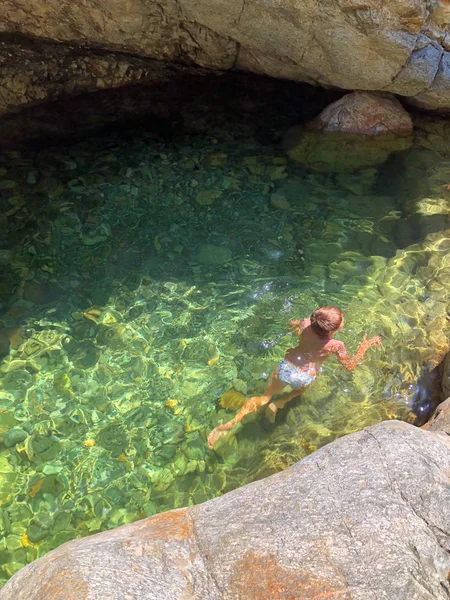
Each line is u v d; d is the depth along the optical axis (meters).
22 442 3.46
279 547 2.12
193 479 3.32
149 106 6.12
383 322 4.12
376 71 5.32
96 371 3.85
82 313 4.20
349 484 2.32
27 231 4.78
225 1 5.03
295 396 3.70
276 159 5.59
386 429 2.56
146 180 5.31
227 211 5.05
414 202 5.14
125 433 3.53
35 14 5.60
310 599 1.96
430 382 3.76
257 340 4.05
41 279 4.42
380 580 2.00
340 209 5.07
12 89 5.82
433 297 4.29
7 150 5.50
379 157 5.62
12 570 2.92
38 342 3.99
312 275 4.50
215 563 2.12
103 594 1.98
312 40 5.20
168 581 2.06
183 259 4.63
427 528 2.15
